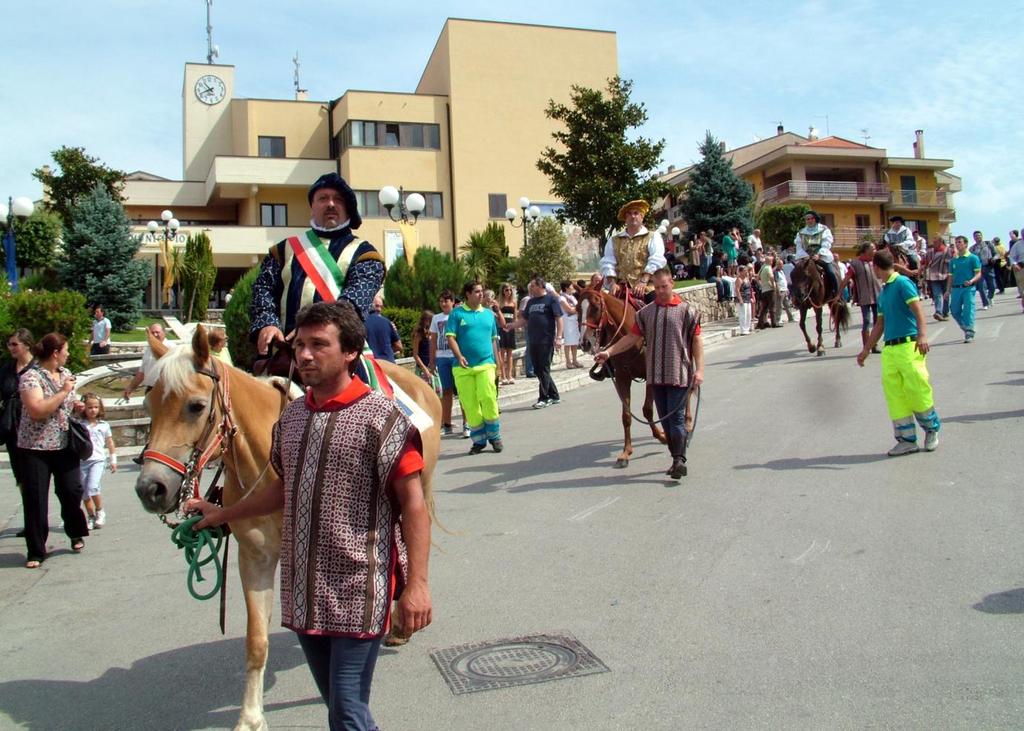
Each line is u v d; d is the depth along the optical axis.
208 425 3.96
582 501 8.36
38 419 7.72
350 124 40.88
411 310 20.77
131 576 7.45
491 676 4.69
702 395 14.07
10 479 12.46
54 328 18.67
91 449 8.30
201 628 5.98
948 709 3.96
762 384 14.59
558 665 4.75
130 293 30.11
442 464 11.08
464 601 5.89
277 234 40.91
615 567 6.32
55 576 7.53
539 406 15.70
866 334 17.30
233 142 45.78
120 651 5.62
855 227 55.56
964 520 6.59
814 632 4.90
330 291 4.98
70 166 40.69
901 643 4.67
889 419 10.67
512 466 10.46
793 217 49.91
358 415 3.20
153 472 3.77
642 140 30.36
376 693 4.60
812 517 7.03
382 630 3.12
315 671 3.33
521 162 42.91
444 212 41.91
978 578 5.46
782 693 4.24
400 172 41.31
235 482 4.21
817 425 10.76
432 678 4.73
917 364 8.63
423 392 5.78
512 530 7.56
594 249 41.28
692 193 44.09
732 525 7.05
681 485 8.56
